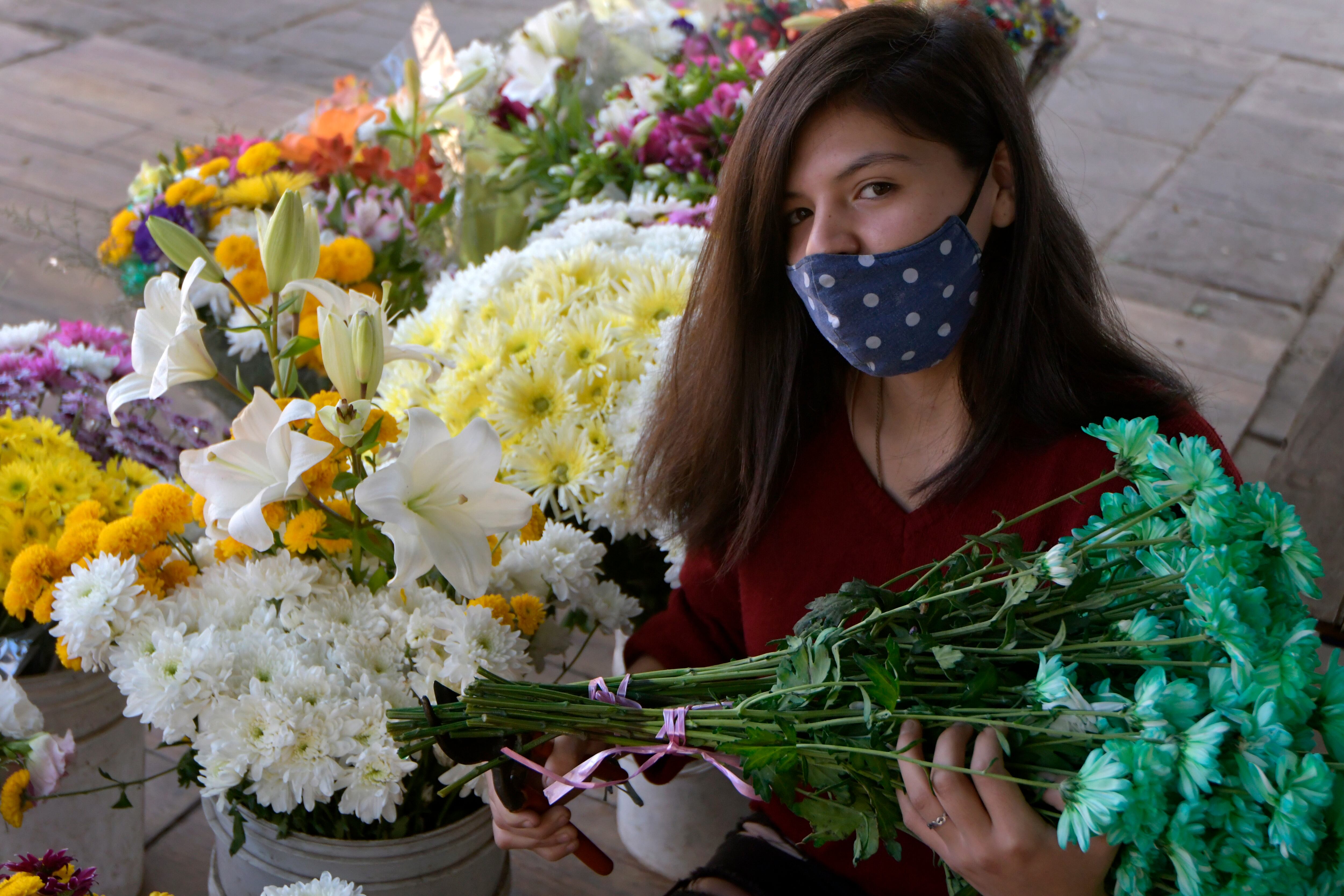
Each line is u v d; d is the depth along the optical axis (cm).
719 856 125
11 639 132
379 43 562
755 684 99
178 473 162
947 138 99
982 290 109
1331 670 75
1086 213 425
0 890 105
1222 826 73
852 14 100
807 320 115
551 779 102
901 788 87
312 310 176
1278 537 80
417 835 118
